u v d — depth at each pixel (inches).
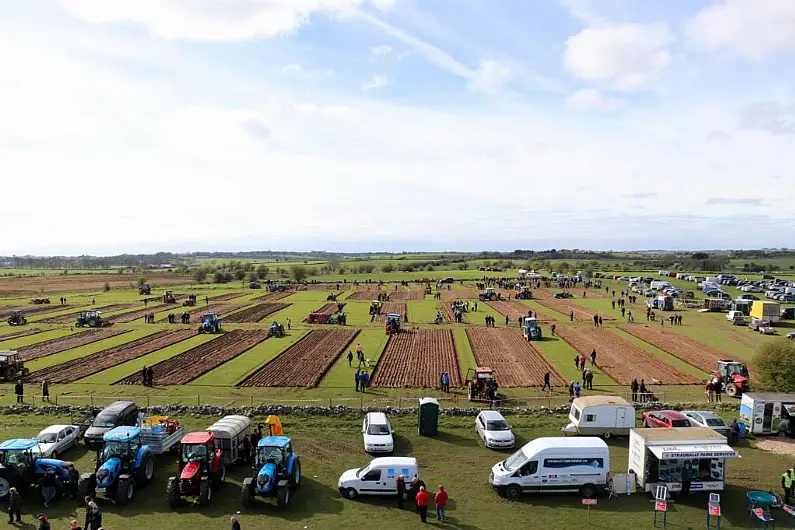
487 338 3243.1
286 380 2203.5
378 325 3789.4
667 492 1177.4
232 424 1387.8
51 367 2458.2
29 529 1048.2
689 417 1609.3
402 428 1646.2
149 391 2036.2
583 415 1558.8
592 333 3400.6
